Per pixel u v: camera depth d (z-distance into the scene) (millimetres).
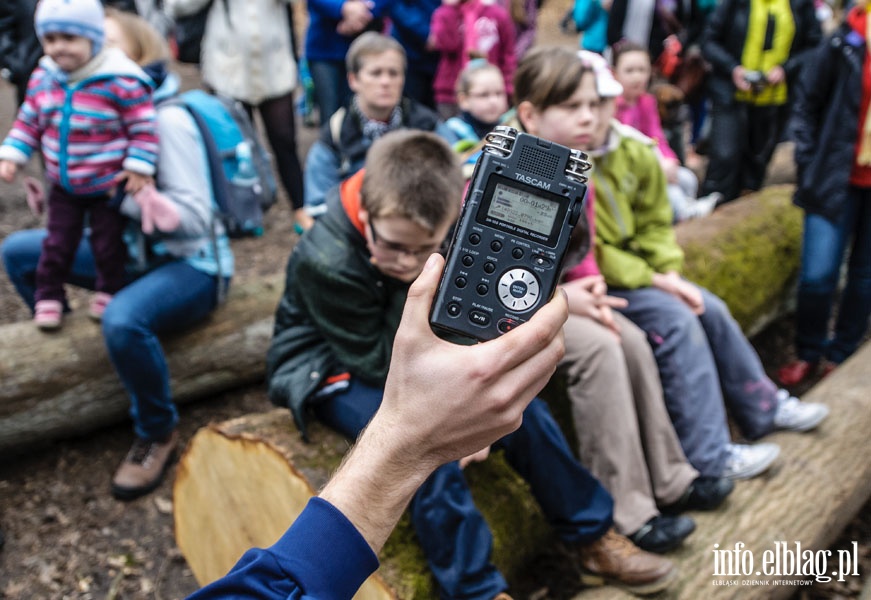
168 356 2643
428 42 4023
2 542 2279
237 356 2785
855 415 2514
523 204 778
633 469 1986
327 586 662
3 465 2590
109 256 2453
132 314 2332
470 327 769
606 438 1997
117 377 2561
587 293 2078
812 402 2594
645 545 1944
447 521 1634
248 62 3748
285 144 3980
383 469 678
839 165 2842
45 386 2453
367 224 1661
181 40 3846
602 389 1997
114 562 2262
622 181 2336
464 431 666
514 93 2197
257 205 2689
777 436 2449
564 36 10109
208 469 1949
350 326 1780
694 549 1981
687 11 4586
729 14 3928
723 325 2387
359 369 1776
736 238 3291
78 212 2438
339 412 1795
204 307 2598
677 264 2408
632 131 2375
